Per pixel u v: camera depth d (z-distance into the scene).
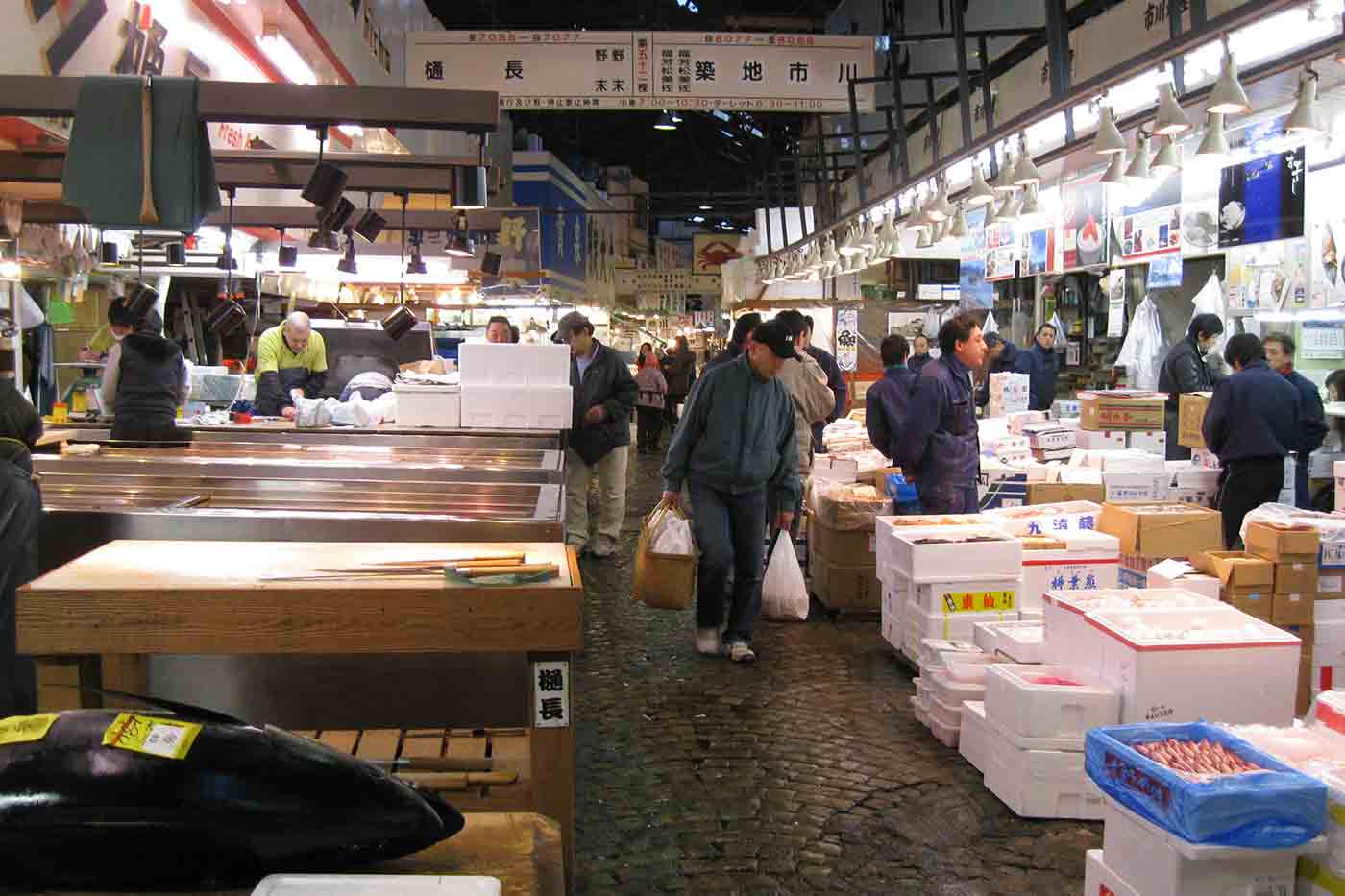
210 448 6.49
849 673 6.23
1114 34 8.79
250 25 8.53
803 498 8.56
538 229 14.95
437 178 7.34
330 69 10.57
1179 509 6.05
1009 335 14.17
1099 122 6.27
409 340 9.74
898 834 4.11
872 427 7.49
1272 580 5.15
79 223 7.16
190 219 4.38
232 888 1.68
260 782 1.69
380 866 1.77
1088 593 4.68
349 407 7.41
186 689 3.22
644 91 12.26
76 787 1.63
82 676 2.89
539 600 2.94
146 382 7.00
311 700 3.29
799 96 12.29
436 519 3.83
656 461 18.80
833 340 17.17
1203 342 9.16
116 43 6.25
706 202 44.41
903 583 6.13
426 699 3.32
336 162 7.05
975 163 8.55
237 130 8.51
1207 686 4.04
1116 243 10.27
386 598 2.90
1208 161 6.51
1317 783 2.76
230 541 3.87
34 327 9.02
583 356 9.64
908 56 15.02
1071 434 8.27
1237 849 2.74
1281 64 5.59
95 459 5.32
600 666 6.36
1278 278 8.52
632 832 4.11
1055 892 3.65
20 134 5.67
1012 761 4.31
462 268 11.76
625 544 10.53
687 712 5.53
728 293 22.16
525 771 3.21
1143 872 2.96
